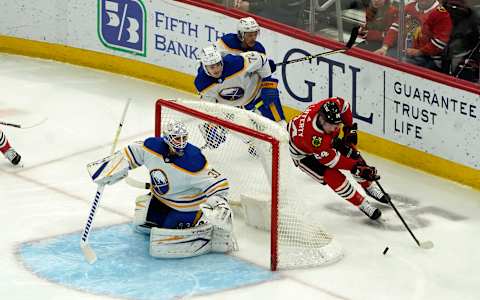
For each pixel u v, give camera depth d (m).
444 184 16.20
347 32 17.52
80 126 18.61
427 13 16.19
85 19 21.75
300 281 12.70
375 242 13.98
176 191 13.19
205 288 12.45
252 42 16.14
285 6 18.45
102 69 21.83
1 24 22.72
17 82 20.98
